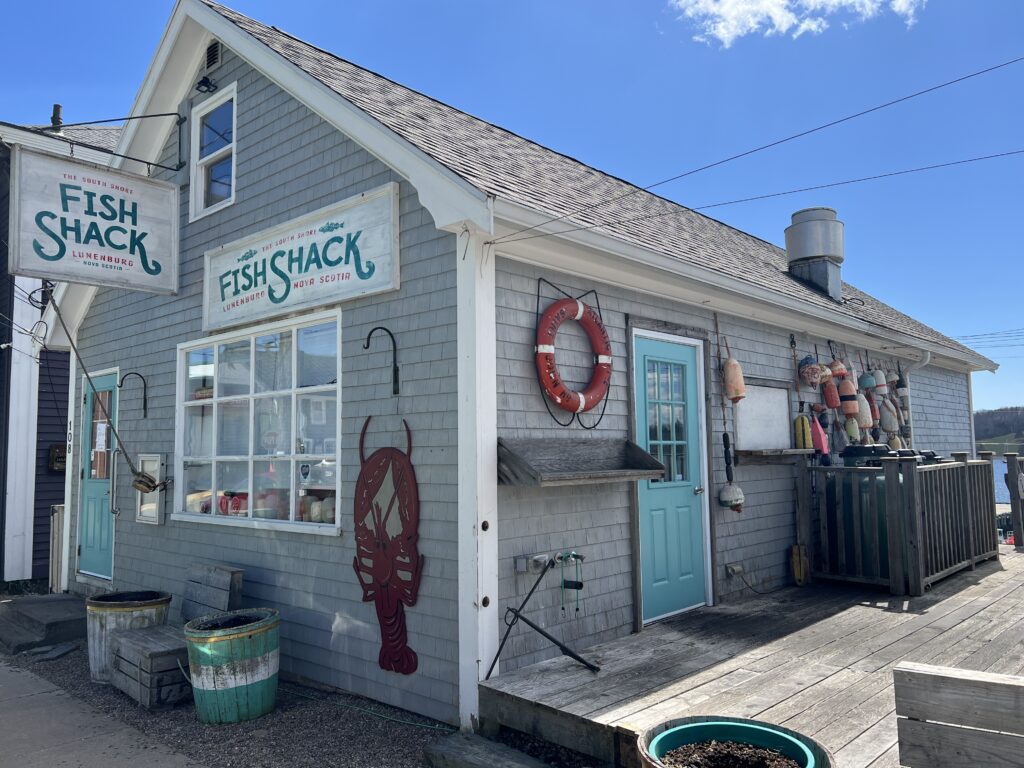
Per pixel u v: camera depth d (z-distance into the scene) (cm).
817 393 856
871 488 696
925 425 1184
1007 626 545
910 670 253
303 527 553
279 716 489
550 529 492
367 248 519
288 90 578
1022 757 231
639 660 473
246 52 615
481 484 443
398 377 495
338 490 528
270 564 583
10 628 738
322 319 560
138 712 517
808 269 1012
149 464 739
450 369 464
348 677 512
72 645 695
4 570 985
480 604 435
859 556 703
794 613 605
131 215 664
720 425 686
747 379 734
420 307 486
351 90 584
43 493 1024
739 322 737
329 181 558
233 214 652
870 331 887
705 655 483
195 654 486
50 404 1036
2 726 495
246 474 627
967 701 241
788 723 361
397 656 477
